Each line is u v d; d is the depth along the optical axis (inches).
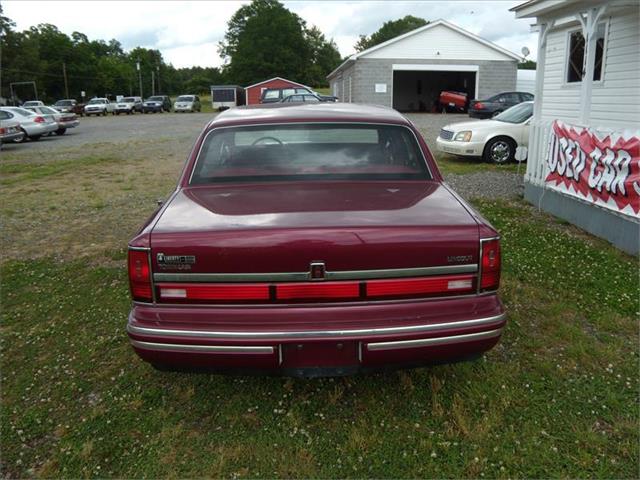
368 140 142.6
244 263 98.7
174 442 108.3
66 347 148.3
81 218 299.4
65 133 971.9
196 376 131.7
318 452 104.8
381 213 108.7
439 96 1370.6
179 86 4722.0
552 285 182.7
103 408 119.7
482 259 103.1
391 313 100.9
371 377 128.9
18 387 129.1
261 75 3110.2
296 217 106.2
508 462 101.0
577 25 383.2
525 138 468.4
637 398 119.4
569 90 398.9
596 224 242.5
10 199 356.8
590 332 150.5
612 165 228.2
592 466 99.8
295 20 3189.0
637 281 185.2
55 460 104.0
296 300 100.1
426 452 104.2
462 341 101.5
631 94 329.7
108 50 4756.4
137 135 889.5
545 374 128.8
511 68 1247.5
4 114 789.9
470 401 119.0
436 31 1210.6
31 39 3240.7
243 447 106.2
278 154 140.0
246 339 98.0
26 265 217.5
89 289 189.8
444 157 527.5
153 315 101.5
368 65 1227.9
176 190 132.0
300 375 103.9
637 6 308.2
